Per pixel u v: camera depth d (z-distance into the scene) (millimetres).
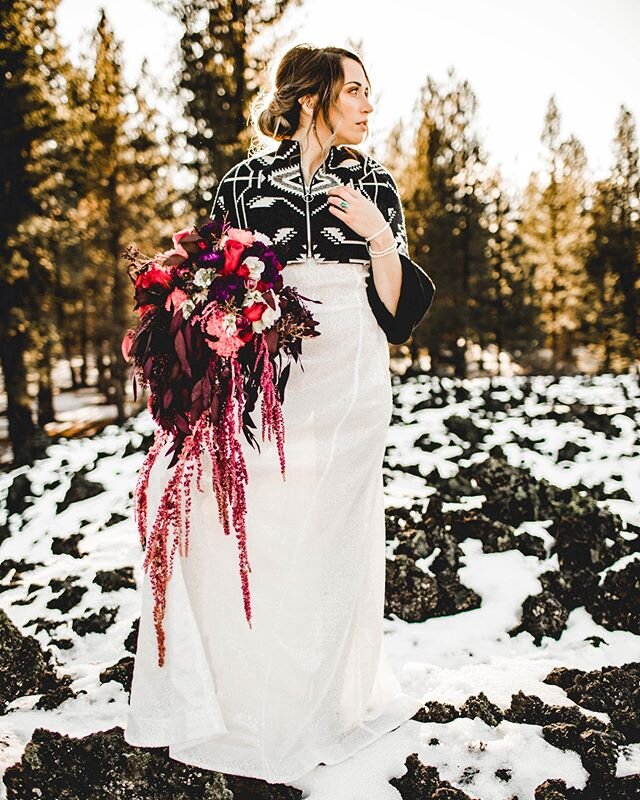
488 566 3652
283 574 2309
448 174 25469
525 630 3287
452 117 25812
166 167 20734
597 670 2955
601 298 27203
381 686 2596
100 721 2631
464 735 2465
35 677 2957
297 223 2367
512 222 26734
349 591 2369
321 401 2350
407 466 5609
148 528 2375
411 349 25031
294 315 2219
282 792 2254
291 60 2439
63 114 17500
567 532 3783
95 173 20094
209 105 14516
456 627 3318
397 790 2266
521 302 26062
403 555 3572
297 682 2309
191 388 2186
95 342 29609
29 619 3588
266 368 2211
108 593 3713
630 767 2361
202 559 2328
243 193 2412
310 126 2408
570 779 2295
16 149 16406
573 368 33938
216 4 14422
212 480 2285
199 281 2139
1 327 17094
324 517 2332
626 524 4289
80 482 6105
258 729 2281
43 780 2277
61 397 33250
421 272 2438
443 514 4059
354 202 2277
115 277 21266
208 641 2316
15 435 18156
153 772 2256
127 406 28250
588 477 5621
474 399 11094
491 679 2844
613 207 27312
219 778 2258
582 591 3512
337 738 2391
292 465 2322
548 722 2531
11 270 16562
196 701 2254
